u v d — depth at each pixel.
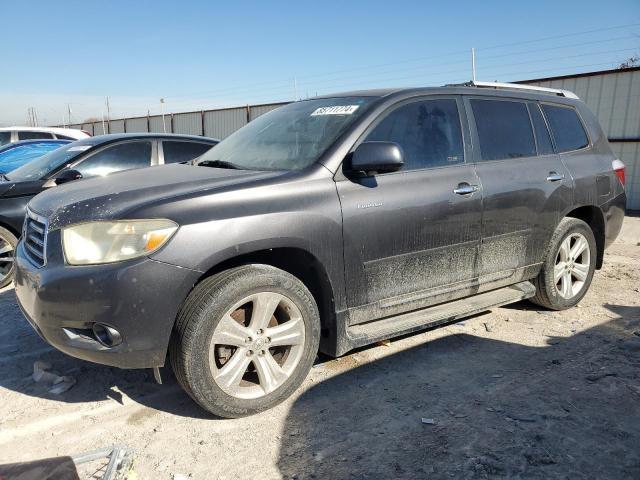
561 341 4.03
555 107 4.74
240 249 2.84
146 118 28.06
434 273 3.66
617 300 5.04
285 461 2.58
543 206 4.27
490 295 4.19
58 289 2.70
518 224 4.11
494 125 4.15
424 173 3.59
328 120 3.62
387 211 3.35
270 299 2.96
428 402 3.12
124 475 2.39
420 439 2.74
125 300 2.62
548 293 4.52
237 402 2.91
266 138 3.84
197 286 2.84
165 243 2.68
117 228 2.68
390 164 3.13
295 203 3.03
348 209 3.20
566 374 3.46
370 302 3.39
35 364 3.54
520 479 2.41
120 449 2.53
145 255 2.65
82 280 2.65
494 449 2.64
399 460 2.57
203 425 2.91
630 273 6.01
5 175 6.36
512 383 3.35
